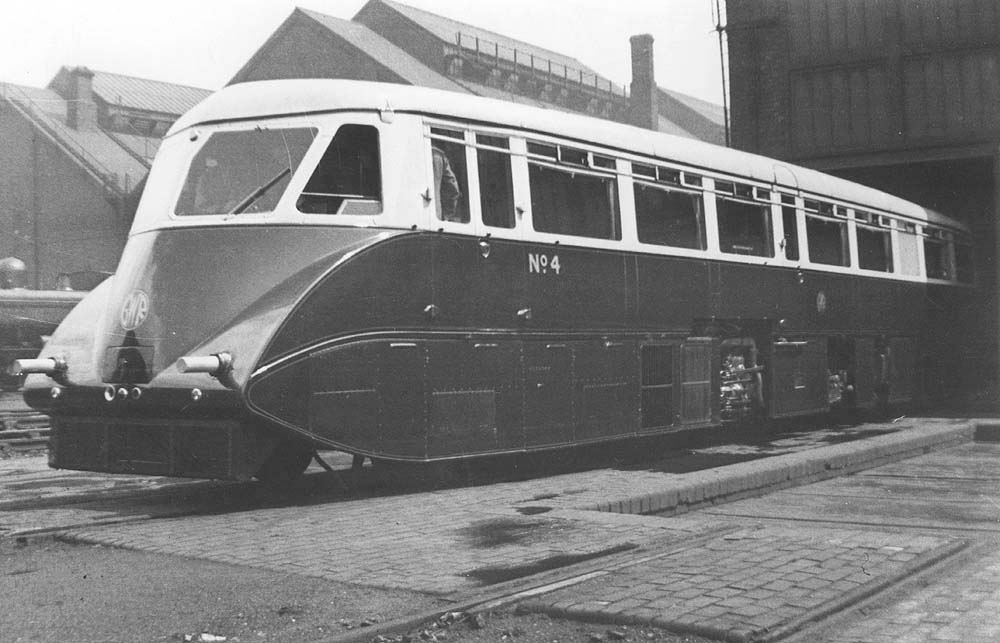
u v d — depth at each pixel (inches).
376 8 1975.9
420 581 241.0
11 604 226.8
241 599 227.5
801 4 979.9
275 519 326.0
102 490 415.8
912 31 940.0
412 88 402.0
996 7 912.9
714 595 222.1
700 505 401.7
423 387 389.4
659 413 510.0
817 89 976.3
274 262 363.6
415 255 387.2
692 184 541.3
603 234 478.9
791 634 200.8
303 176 374.6
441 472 458.0
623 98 2329.0
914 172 1005.2
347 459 542.0
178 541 290.7
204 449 352.5
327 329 361.1
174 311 361.4
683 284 527.8
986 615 217.5
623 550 274.7
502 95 1998.0
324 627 206.5
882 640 200.2
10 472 496.1
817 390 654.5
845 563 253.3
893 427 702.5
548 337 444.5
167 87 2054.6
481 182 418.0
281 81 399.5
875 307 728.3
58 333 391.5
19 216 1819.6
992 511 394.3
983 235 1019.3
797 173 644.1
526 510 339.6
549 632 205.0
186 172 388.8
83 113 1854.1
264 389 345.4
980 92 918.4
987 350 928.9
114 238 1747.0
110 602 226.7
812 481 480.4
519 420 429.4
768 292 601.0
